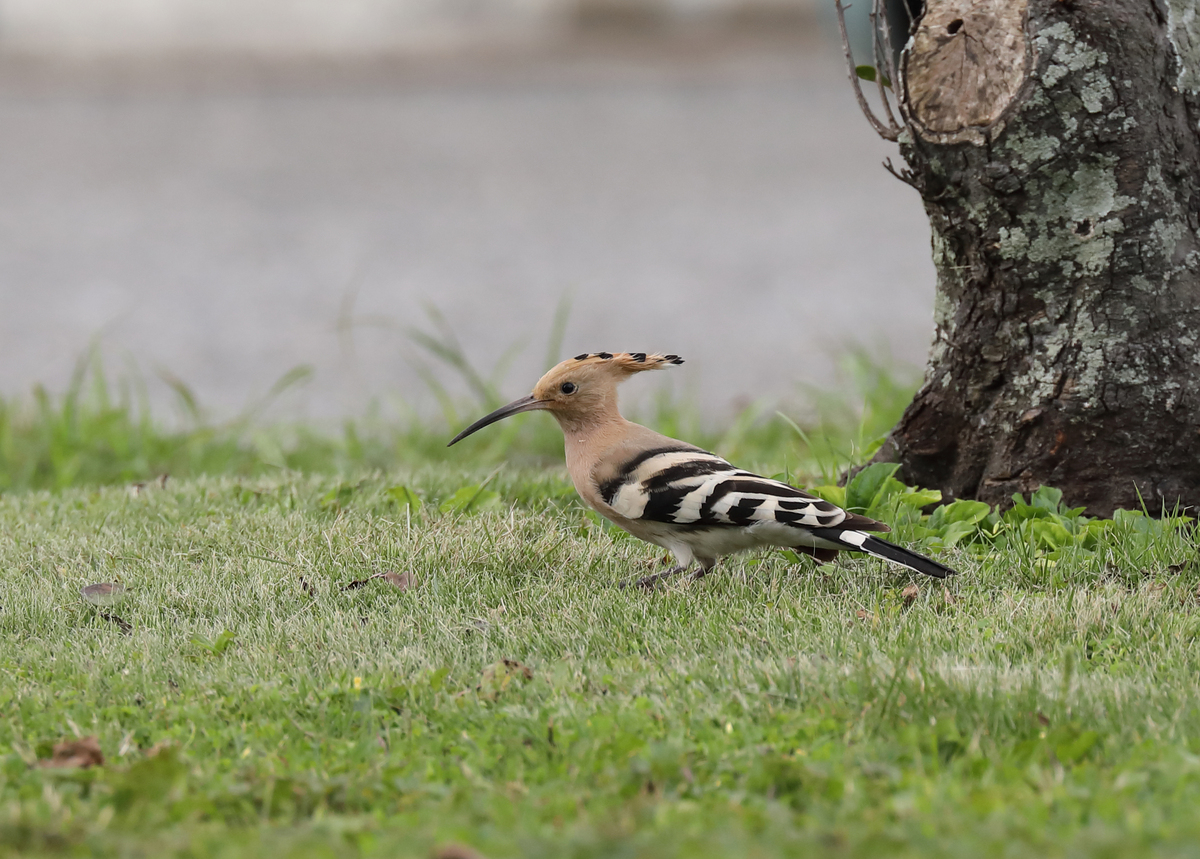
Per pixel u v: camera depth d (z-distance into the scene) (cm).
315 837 587
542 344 2228
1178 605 911
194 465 1636
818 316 2352
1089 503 1064
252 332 2305
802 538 923
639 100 4681
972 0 1049
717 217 3103
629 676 793
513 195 3344
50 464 1664
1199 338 1042
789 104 4531
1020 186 1037
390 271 2677
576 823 598
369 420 1791
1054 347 1062
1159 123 1029
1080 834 558
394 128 4203
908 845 554
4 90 4925
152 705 771
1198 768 633
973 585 963
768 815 593
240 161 3722
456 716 741
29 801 633
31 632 920
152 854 568
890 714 711
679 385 2020
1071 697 727
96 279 2611
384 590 983
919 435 1152
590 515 1177
